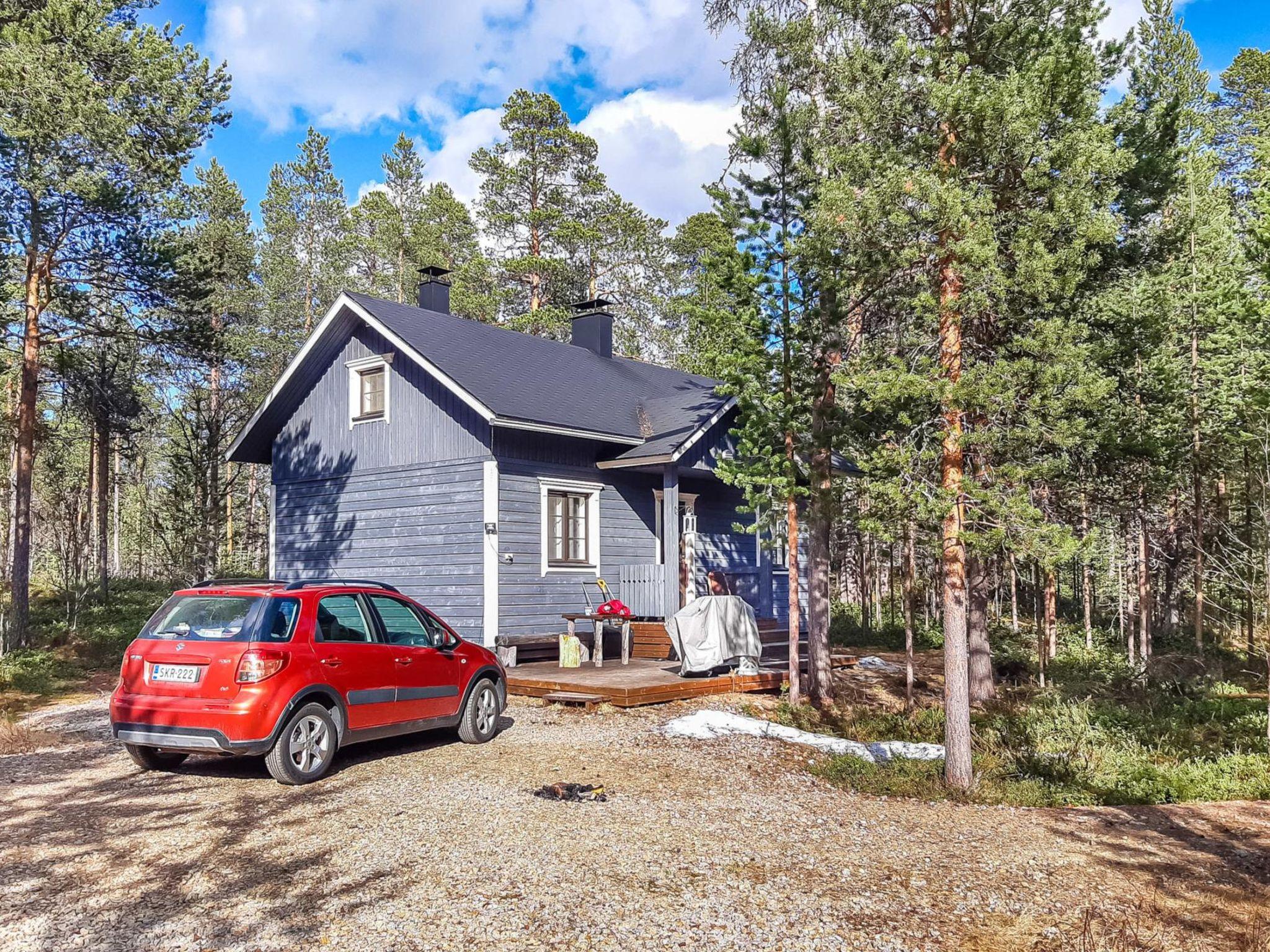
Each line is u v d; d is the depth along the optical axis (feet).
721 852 19.49
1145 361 49.24
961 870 18.98
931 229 31.22
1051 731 40.14
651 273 121.08
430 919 15.26
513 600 50.26
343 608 27.27
